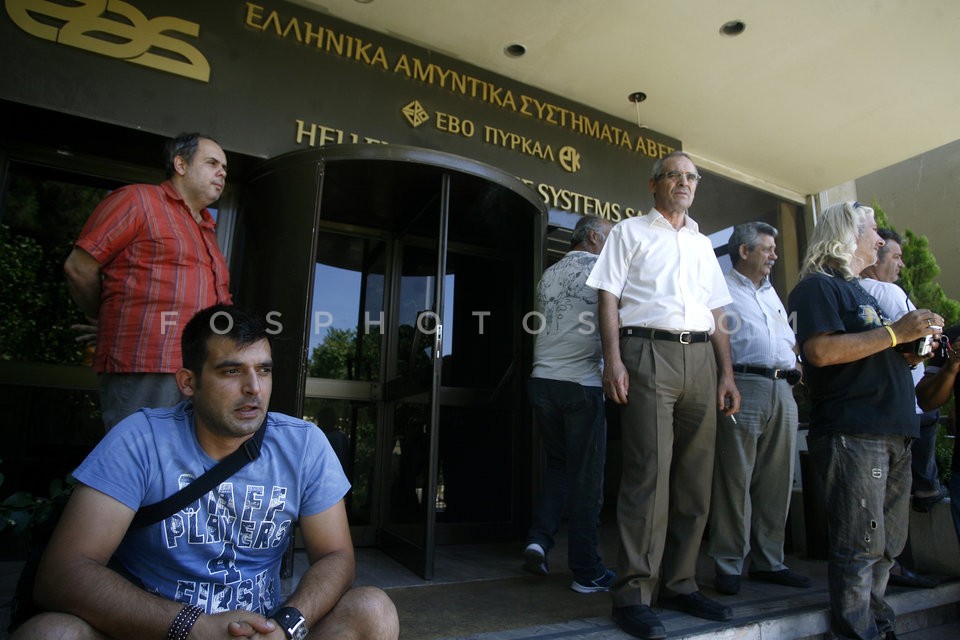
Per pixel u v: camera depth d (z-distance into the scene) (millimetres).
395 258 4016
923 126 4984
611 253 2488
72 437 3137
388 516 3672
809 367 2516
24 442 3049
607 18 3789
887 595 2840
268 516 1544
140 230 2164
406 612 2393
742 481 2855
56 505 1890
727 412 2525
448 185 3225
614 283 2449
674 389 2314
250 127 3363
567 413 2877
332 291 3857
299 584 1485
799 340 2434
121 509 1397
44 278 3178
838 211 2615
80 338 2900
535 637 2096
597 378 2869
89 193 3338
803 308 2447
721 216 5621
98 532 1354
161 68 3186
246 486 1525
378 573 3062
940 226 10594
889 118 4875
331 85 3643
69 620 1233
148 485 1453
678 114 4816
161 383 2107
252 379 1490
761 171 5738
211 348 1479
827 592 2824
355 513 3709
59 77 2961
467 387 3986
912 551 3365
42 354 3121
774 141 5223
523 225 3943
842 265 2521
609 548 3908
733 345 3115
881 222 8062
